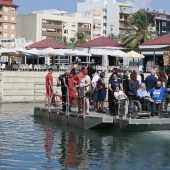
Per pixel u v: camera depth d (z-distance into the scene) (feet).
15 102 111.14
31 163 38.96
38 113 74.43
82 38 404.57
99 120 56.44
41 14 395.14
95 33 458.91
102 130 57.88
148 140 50.65
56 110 68.64
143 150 45.16
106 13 486.38
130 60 194.90
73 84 64.08
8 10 376.89
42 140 50.78
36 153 43.29
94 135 54.29
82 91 60.95
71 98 64.08
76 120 61.11
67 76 64.85
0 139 51.37
